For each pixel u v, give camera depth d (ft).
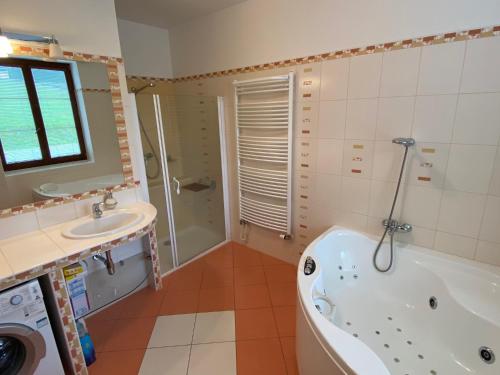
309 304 4.70
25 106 5.65
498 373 4.58
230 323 6.77
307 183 7.98
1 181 5.52
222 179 10.17
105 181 7.02
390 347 5.53
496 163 5.18
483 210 5.49
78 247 5.19
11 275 4.33
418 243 6.44
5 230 5.62
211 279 8.54
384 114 6.22
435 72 5.43
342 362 3.67
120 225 6.81
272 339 6.29
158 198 8.51
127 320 6.97
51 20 5.71
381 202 6.74
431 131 5.71
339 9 6.31
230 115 9.30
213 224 10.41
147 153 7.98
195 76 9.85
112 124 6.95
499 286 5.17
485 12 4.76
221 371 5.55
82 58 6.23
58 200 6.28
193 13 8.71
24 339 4.55
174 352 6.02
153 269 7.92
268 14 7.49
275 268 9.02
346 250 7.22
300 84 7.36
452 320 5.28
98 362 5.82
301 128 7.67
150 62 9.93
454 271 5.66
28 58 5.56
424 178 6.01
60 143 6.21
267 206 8.97
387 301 6.53
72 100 6.25
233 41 8.43
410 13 5.46
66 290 5.06
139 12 8.52
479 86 5.06
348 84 6.56
